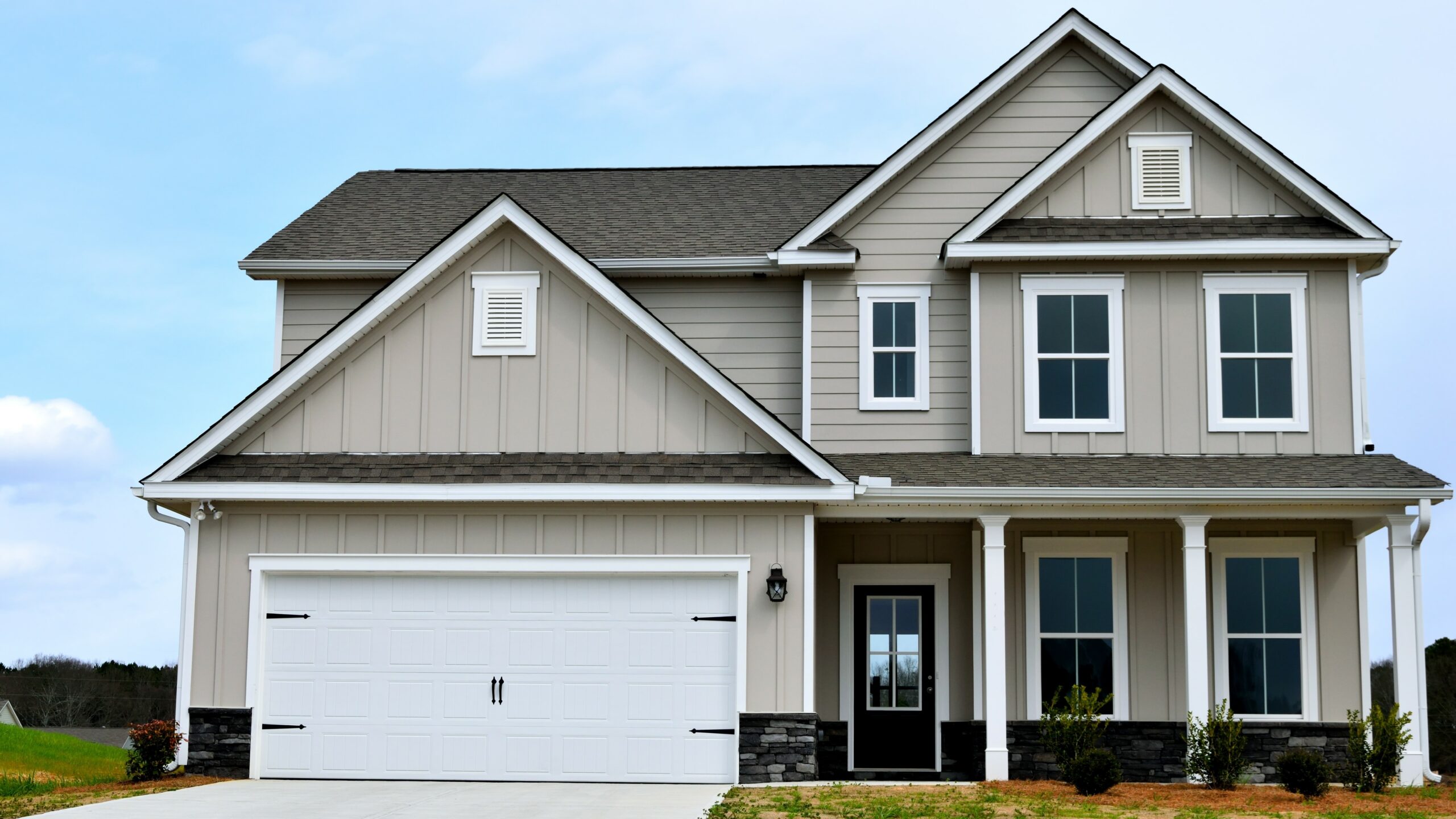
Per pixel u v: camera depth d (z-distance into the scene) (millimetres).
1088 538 16844
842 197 17453
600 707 15383
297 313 18500
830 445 17281
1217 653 16609
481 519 15586
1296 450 16578
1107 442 16703
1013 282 17031
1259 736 16297
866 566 17297
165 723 15406
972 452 16875
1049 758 16391
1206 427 16656
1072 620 16766
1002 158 17750
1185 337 16812
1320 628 16578
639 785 15070
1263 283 16828
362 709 15523
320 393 16016
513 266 16078
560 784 15148
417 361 16016
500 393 15883
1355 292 16766
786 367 17969
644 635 15461
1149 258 16750
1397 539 15305
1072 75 17859
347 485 15391
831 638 17250
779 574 15203
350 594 15688
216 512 15648
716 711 15266
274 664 15594
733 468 15391
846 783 15039
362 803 13266
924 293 17500
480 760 15375
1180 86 16906
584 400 15812
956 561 17250
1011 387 16891
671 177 21641
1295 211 16922
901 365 17453
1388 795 14094
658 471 15391
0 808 12938
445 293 16094
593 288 15859
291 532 15656
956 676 17047
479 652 15547
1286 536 16734
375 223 19656
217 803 13188
